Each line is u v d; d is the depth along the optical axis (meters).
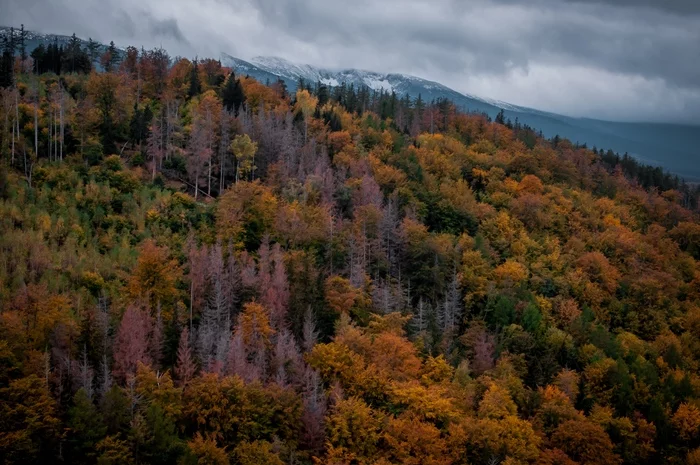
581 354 96.69
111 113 127.81
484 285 106.69
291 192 114.56
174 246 95.50
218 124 129.75
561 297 114.44
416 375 76.06
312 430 63.94
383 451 64.19
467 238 121.44
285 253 95.00
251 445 58.16
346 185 124.88
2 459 52.09
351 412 64.62
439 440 64.38
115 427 56.41
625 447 80.50
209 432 61.59
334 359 72.25
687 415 87.06
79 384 61.44
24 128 114.44
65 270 82.00
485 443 66.44
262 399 62.69
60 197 97.44
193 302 82.06
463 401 72.44
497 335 94.81
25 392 55.78
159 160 121.88
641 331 120.56
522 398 78.81
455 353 85.00
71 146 117.50
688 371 103.25
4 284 75.94
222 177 121.25
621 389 89.00
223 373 65.56
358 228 108.25
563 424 74.25
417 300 103.62
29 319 67.94
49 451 54.97
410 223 115.06
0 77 130.38
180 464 53.88
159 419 56.16
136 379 61.78
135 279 79.44
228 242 97.31
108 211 99.19
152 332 71.25
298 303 83.50
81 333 67.44
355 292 89.81
